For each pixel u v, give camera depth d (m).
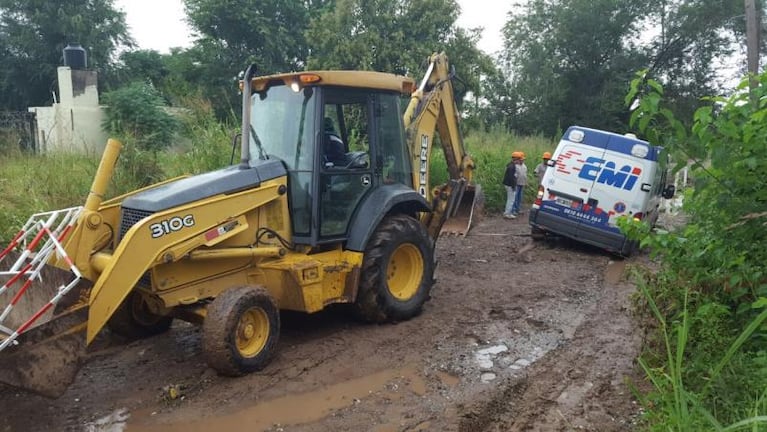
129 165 9.34
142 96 13.30
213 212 5.09
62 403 4.60
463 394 4.71
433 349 5.65
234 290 4.97
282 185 5.61
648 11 31.05
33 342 3.99
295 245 5.77
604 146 10.02
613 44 31.59
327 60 19.89
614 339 5.95
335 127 6.08
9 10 28.00
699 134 4.03
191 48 27.41
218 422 4.29
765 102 3.93
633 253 10.21
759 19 23.73
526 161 17.52
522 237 11.53
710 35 31.16
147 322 5.95
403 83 6.52
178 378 5.02
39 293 4.30
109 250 5.09
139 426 4.25
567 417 4.32
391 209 6.42
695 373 4.11
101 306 4.35
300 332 6.06
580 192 10.05
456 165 8.15
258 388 4.80
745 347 4.25
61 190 8.88
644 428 3.94
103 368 5.26
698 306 4.48
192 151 10.56
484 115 32.69
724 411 3.72
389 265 6.29
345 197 5.93
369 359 5.39
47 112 14.80
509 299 7.31
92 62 28.05
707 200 4.37
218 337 4.75
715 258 4.38
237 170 5.46
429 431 4.14
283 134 5.80
